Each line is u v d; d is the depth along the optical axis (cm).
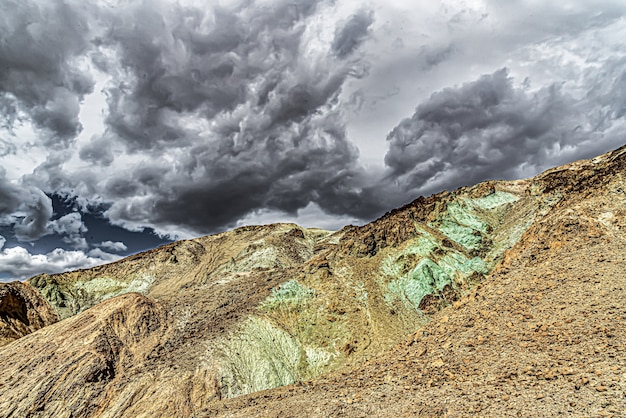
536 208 9294
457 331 2667
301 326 6756
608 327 1938
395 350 2981
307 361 6106
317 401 2406
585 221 3753
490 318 2619
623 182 4288
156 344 5819
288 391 3139
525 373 1822
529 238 4794
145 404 4484
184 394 4681
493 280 3369
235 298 7500
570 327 2084
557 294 2530
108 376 4822
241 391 5097
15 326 6041
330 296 7394
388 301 7325
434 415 1658
